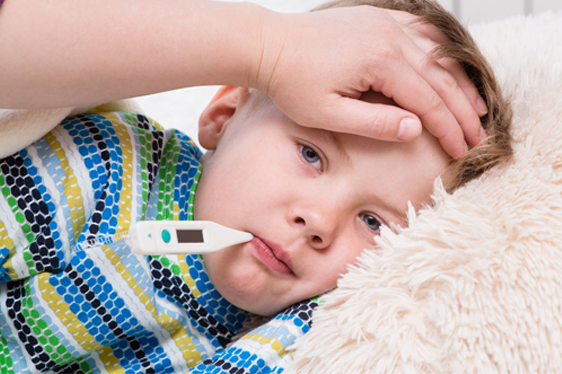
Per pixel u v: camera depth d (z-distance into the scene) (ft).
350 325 1.80
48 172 2.02
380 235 2.09
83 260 2.00
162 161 2.39
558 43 2.46
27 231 1.97
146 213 2.23
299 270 2.07
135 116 2.37
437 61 2.14
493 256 1.79
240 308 2.32
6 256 1.97
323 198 2.04
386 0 2.56
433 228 1.87
